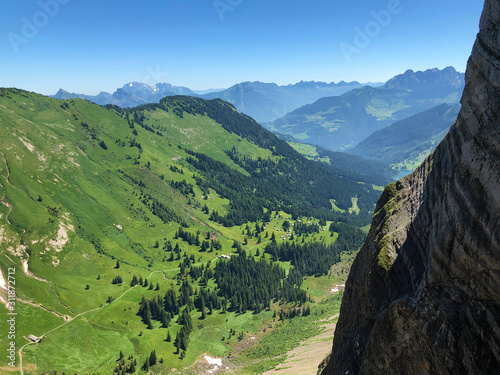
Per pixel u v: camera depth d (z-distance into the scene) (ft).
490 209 71.46
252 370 432.25
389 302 107.34
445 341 78.59
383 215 140.87
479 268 73.31
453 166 95.20
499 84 79.66
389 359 94.79
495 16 85.25
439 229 88.99
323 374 151.33
